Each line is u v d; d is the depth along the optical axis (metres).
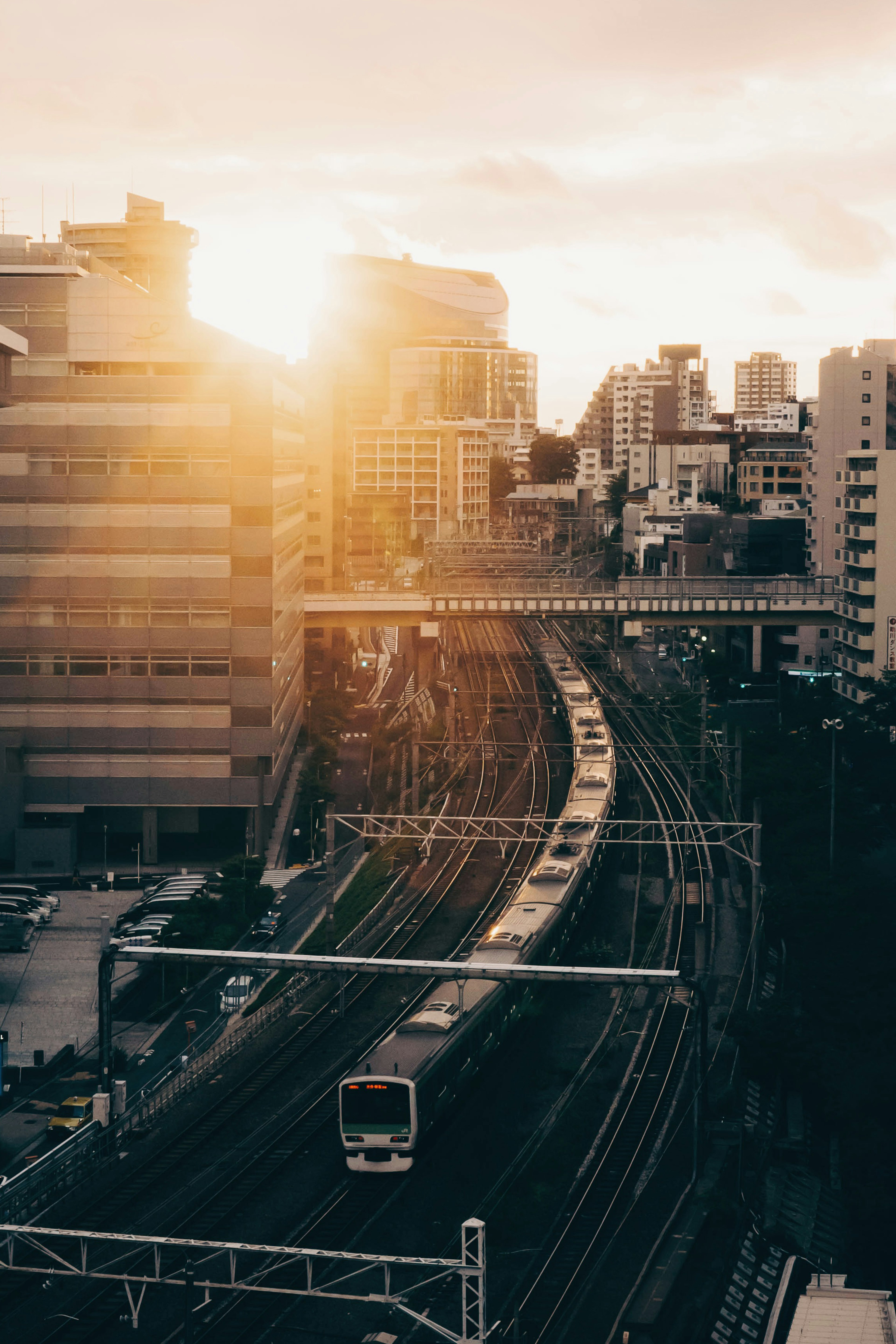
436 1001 68.19
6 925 96.19
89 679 112.00
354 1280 52.03
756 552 196.75
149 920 96.62
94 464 110.38
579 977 59.41
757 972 83.31
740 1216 57.25
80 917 101.00
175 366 111.69
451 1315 50.00
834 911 90.75
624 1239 55.22
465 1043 65.62
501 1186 60.00
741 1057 71.69
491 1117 66.56
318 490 194.50
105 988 63.28
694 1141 61.09
